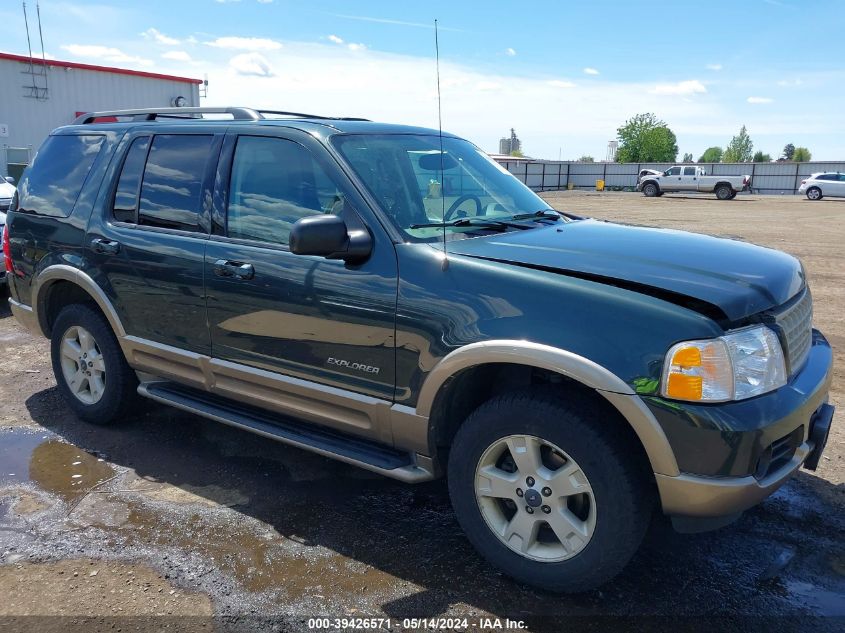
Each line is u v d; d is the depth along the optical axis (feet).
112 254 13.48
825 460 13.56
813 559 10.37
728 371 8.13
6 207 31.09
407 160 11.68
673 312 8.29
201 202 12.37
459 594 9.46
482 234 10.78
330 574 9.88
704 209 90.58
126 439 14.53
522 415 9.03
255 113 12.42
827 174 119.55
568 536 9.06
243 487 12.48
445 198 11.48
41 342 21.89
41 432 14.87
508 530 9.58
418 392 9.77
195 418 15.74
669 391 8.10
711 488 8.11
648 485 8.76
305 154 11.21
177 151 13.04
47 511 11.55
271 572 9.91
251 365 11.74
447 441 10.30
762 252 10.93
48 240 14.79
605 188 180.24
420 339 9.62
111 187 13.89
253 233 11.62
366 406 10.35
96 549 10.44
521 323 8.85
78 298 15.92
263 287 11.19
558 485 9.00
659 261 9.55
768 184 166.30
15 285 15.94
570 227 11.83
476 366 9.47
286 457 13.76
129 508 11.68
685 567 10.15
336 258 10.23
